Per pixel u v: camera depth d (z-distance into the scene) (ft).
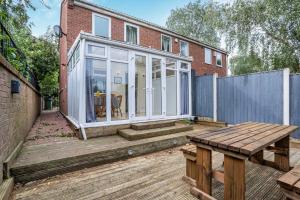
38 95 37.29
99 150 12.00
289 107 18.24
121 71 17.62
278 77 19.02
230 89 23.39
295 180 5.13
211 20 33.91
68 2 25.49
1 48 10.31
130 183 9.15
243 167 6.39
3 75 8.34
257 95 20.74
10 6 16.26
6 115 8.91
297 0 24.08
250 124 11.78
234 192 6.63
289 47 27.71
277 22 27.22
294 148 15.48
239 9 28.78
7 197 7.41
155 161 12.44
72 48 19.86
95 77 16.10
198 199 7.68
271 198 7.77
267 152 14.06
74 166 10.79
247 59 35.29
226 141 7.21
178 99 23.06
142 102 19.26
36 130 19.94
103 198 7.79
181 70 23.48
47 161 9.91
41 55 47.32
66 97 30.35
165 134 17.17
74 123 18.38
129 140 14.84
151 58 19.97
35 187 8.79
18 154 10.96
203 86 26.35
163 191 8.34
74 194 8.13
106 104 16.58
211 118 25.22
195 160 8.61
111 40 16.60
